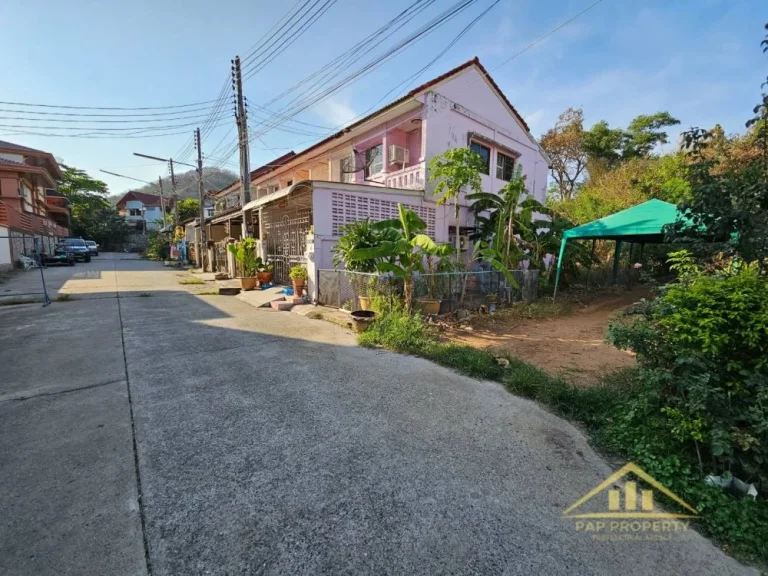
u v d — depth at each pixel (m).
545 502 2.20
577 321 7.62
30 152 21.39
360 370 4.37
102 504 2.10
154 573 1.67
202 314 7.62
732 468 2.38
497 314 7.81
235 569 1.70
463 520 2.04
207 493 2.21
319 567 1.72
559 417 3.29
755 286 2.38
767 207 3.07
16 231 17.64
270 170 18.45
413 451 2.70
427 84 10.32
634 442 2.73
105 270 17.89
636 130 22.19
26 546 1.79
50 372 4.17
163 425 3.01
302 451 2.67
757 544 1.88
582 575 1.71
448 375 4.27
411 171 10.96
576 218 17.61
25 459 2.52
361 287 7.23
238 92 13.13
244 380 4.00
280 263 11.59
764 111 3.05
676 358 2.52
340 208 8.88
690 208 3.31
